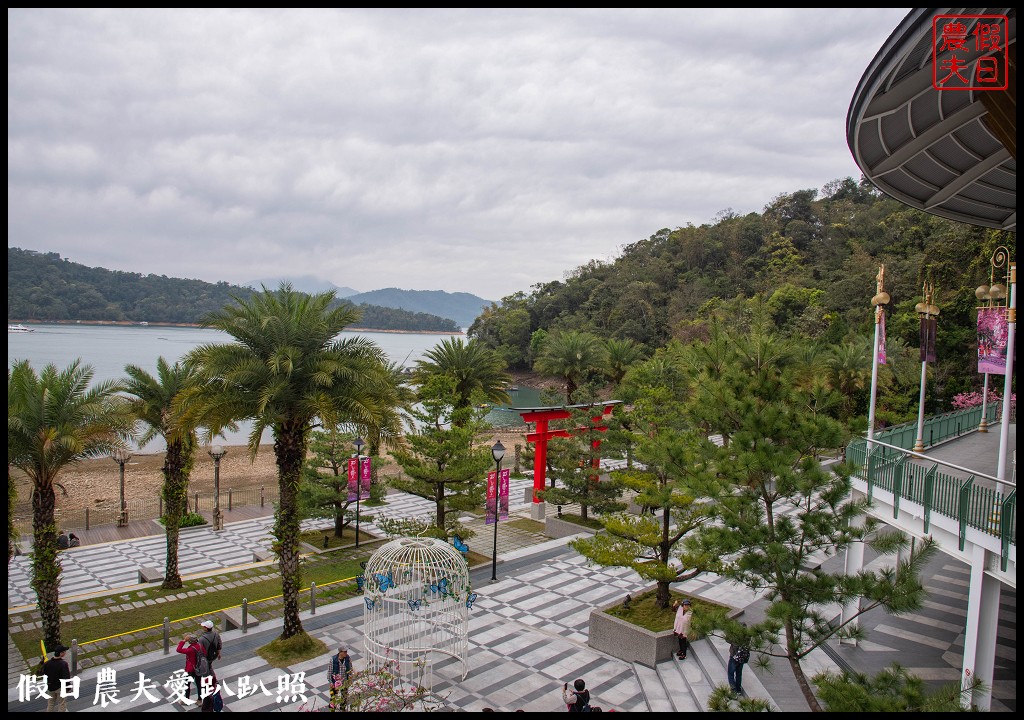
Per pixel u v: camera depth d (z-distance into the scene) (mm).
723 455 12633
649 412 22047
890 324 52781
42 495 17719
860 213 97812
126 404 21656
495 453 24094
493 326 124000
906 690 9570
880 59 12594
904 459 15328
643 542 18281
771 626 11148
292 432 18469
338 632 19562
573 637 19266
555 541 29250
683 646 17203
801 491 11672
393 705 13883
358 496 28719
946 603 20781
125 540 30500
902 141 17609
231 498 39000
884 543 11086
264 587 23875
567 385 53531
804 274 88375
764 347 20031
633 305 101438
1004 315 16453
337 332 19281
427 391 24453
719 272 104125
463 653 16922
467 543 28781
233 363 17812
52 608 17688
